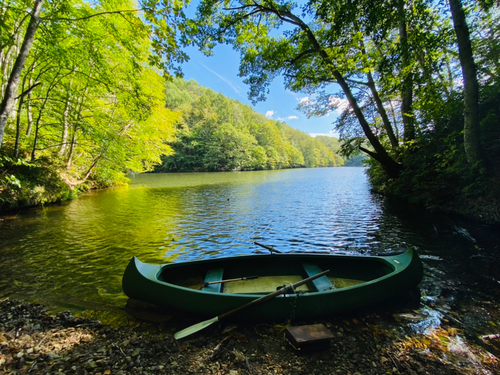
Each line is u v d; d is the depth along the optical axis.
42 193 12.42
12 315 3.52
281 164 77.38
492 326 3.25
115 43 10.20
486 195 8.40
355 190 18.88
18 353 2.70
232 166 59.25
